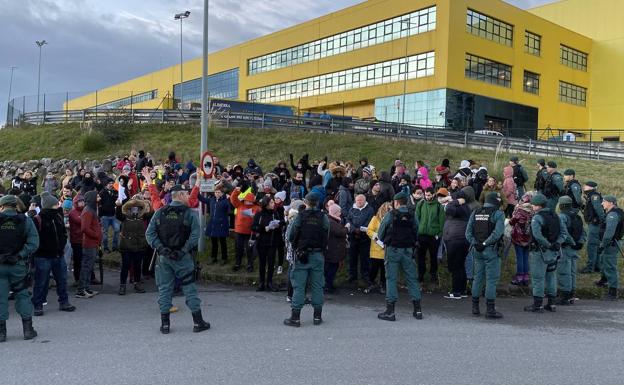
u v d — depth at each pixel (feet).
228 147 82.58
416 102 155.02
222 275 34.94
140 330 22.39
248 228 35.86
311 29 192.54
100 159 79.87
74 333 21.88
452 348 20.03
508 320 25.17
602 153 98.07
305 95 196.24
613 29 193.67
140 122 95.71
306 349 19.63
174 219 21.79
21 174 53.47
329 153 80.48
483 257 25.89
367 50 170.60
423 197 34.35
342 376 16.67
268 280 32.07
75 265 32.07
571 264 29.66
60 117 103.40
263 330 22.53
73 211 31.40
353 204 35.96
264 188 35.55
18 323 23.80
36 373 16.85
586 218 35.86
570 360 18.71
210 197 39.91
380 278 31.83
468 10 153.99
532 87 175.83
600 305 29.37
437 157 80.64
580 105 194.39
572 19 204.23
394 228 24.98
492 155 85.51
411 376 16.75
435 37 150.20
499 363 18.24
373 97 168.55
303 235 23.34
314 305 23.76
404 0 159.53
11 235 20.70
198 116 95.71
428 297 30.58
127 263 30.45
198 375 16.66
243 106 114.01
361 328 23.08
